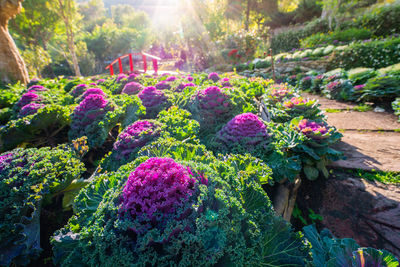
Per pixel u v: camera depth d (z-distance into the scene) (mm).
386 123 5207
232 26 20953
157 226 1408
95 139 3383
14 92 7602
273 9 26844
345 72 8539
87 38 36312
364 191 3068
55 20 22562
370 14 13352
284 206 2723
